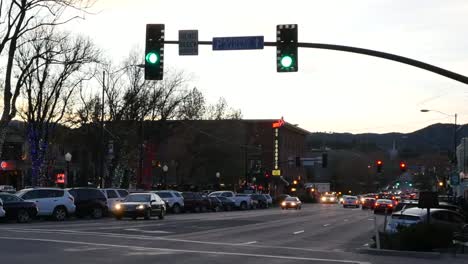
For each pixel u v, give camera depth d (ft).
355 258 58.80
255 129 331.77
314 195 360.48
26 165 223.10
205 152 262.88
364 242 79.87
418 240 64.23
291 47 66.59
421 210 76.89
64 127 184.85
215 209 190.29
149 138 205.05
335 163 458.09
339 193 437.99
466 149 219.82
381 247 66.39
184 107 239.09
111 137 175.52
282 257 57.88
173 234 84.28
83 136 193.06
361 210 220.43
